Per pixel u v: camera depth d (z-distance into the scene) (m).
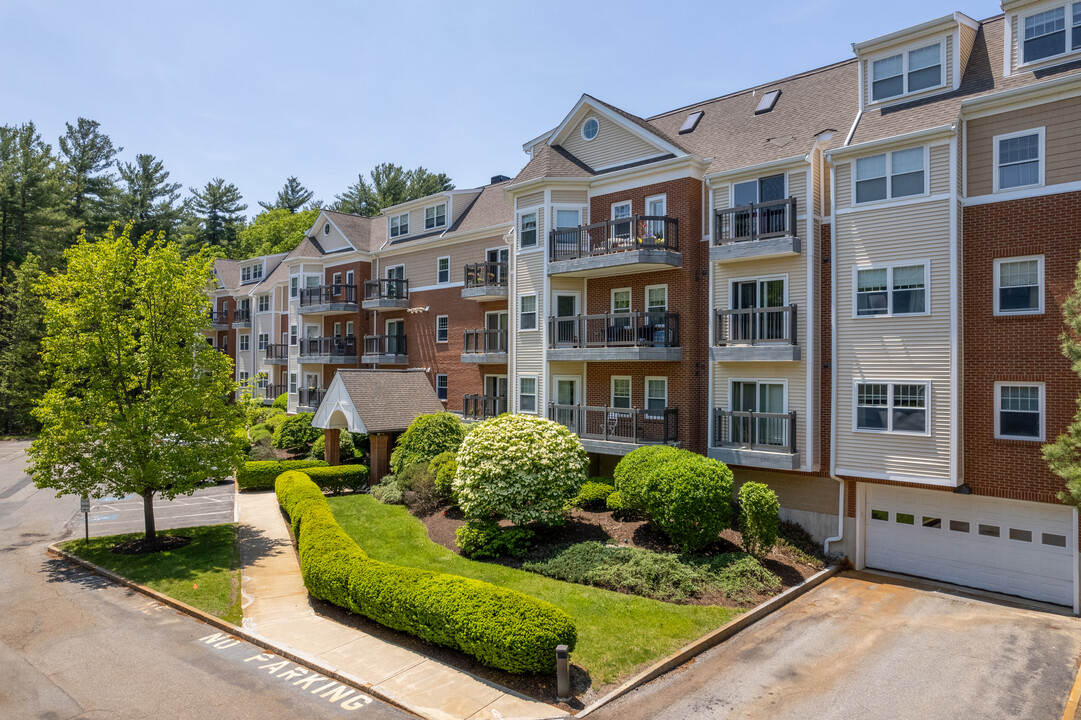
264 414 39.78
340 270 36.38
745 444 18.78
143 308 17.08
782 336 17.98
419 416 24.19
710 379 19.62
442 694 9.77
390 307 32.09
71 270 17.30
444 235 30.03
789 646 11.91
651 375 21.03
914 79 17.34
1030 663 11.41
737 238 18.72
